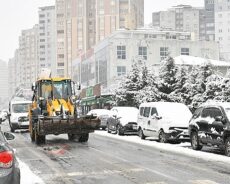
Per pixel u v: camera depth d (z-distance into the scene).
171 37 83.19
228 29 167.62
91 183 10.48
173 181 10.64
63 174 11.94
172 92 36.81
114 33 77.62
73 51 147.75
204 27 184.88
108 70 76.62
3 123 56.41
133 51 77.25
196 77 36.19
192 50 81.12
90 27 146.88
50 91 24.34
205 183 10.33
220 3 168.50
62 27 150.00
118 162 14.45
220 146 16.31
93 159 15.35
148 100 37.78
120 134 28.45
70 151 18.23
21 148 19.89
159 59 78.75
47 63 193.12
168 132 21.44
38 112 23.55
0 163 6.62
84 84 94.50
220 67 56.91
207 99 32.28
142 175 11.62
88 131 22.22
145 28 86.31
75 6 147.88
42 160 15.18
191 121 18.73
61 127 21.77
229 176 11.38
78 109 24.58
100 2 142.12
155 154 16.81
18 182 6.92
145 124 24.27
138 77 42.16
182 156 16.05
